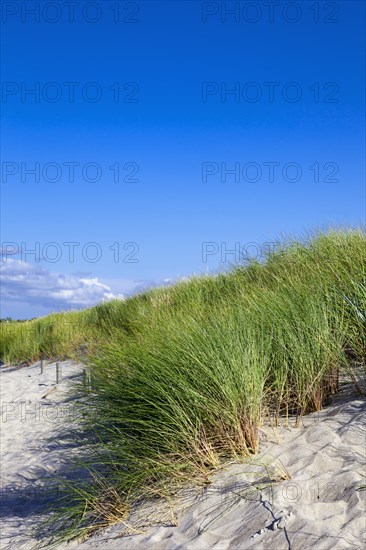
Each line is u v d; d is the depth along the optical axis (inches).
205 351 204.4
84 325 616.4
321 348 208.2
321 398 197.6
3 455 291.1
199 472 171.3
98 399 241.6
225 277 423.8
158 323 310.8
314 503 141.1
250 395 184.1
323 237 350.3
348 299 230.4
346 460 156.9
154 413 197.2
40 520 193.9
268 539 132.4
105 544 157.5
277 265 359.6
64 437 291.3
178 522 154.4
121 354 254.8
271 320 233.8
